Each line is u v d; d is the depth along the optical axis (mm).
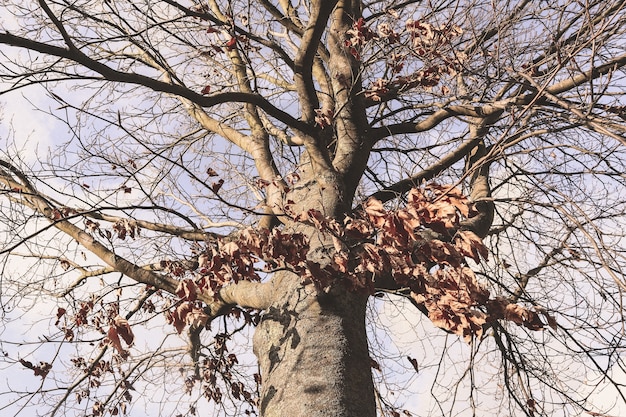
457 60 5559
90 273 6895
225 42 6848
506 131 4297
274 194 6051
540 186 5512
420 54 5703
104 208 4508
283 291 5156
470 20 5469
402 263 4398
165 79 7395
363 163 6293
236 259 4422
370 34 5883
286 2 7578
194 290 4715
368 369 4746
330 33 6859
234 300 5688
